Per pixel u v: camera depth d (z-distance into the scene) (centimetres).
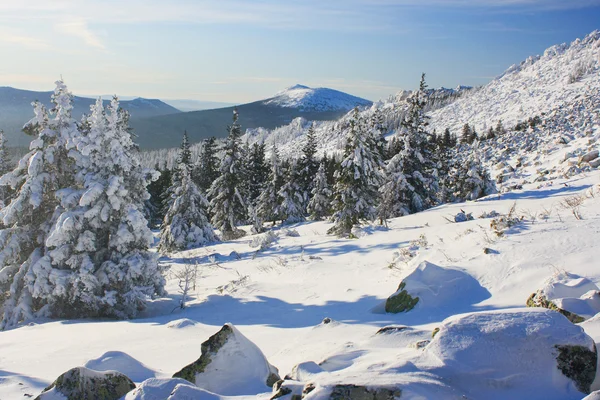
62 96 1584
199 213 3322
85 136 1578
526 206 1889
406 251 1379
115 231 1536
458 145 9519
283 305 1197
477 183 3706
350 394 309
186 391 371
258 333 878
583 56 19175
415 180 3219
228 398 380
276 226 4534
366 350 466
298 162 5512
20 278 1537
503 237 1141
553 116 8244
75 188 1577
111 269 1455
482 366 354
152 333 913
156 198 6203
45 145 1574
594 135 4547
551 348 363
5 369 623
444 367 354
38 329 1183
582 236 993
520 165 5003
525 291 828
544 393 344
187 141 4828
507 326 383
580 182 2297
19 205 1535
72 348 798
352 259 1612
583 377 353
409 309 893
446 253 1196
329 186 4662
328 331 714
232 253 2438
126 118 1617
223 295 1452
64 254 1453
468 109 19362
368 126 3228
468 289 920
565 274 799
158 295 1541
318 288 1319
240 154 3919
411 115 3238
